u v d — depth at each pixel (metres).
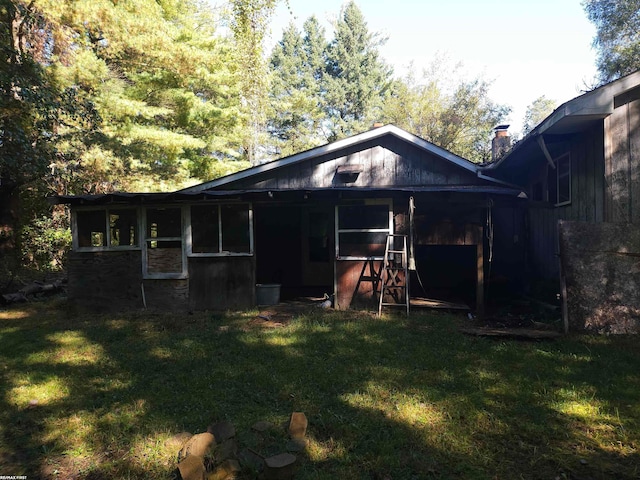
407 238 8.38
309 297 10.43
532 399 3.83
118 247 8.84
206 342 6.00
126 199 8.41
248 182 11.05
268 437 3.27
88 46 13.35
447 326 6.67
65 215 16.19
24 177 11.85
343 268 8.55
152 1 13.94
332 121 37.22
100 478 2.86
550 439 3.18
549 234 9.38
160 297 8.73
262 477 2.73
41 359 5.42
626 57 22.84
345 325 6.79
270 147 32.12
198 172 18.89
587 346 5.32
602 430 3.29
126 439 3.31
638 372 4.41
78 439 3.35
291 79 36.72
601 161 6.95
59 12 11.25
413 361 4.97
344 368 4.77
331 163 10.90
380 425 3.41
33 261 14.41
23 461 3.10
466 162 10.25
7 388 4.42
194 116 17.34
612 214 6.60
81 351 5.74
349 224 8.55
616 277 5.97
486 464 2.88
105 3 11.70
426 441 3.15
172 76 16.05
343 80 37.16
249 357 5.28
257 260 12.47
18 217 12.85
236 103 19.56
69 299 8.91
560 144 8.63
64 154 12.78
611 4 23.75
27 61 10.50
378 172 10.77
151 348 5.77
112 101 13.84
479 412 3.58
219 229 8.72
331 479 2.73
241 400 4.00
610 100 6.41
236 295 8.67
